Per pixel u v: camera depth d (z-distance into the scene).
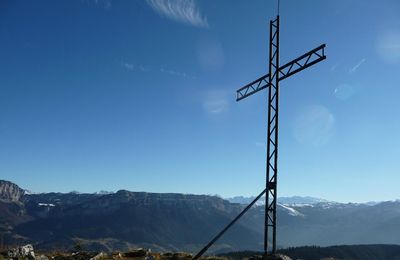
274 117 38.31
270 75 38.94
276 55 38.94
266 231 37.47
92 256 50.44
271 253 36.56
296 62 36.97
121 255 54.75
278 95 38.44
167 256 57.44
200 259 57.28
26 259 45.75
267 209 37.47
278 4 39.56
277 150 37.66
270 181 37.59
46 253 53.75
